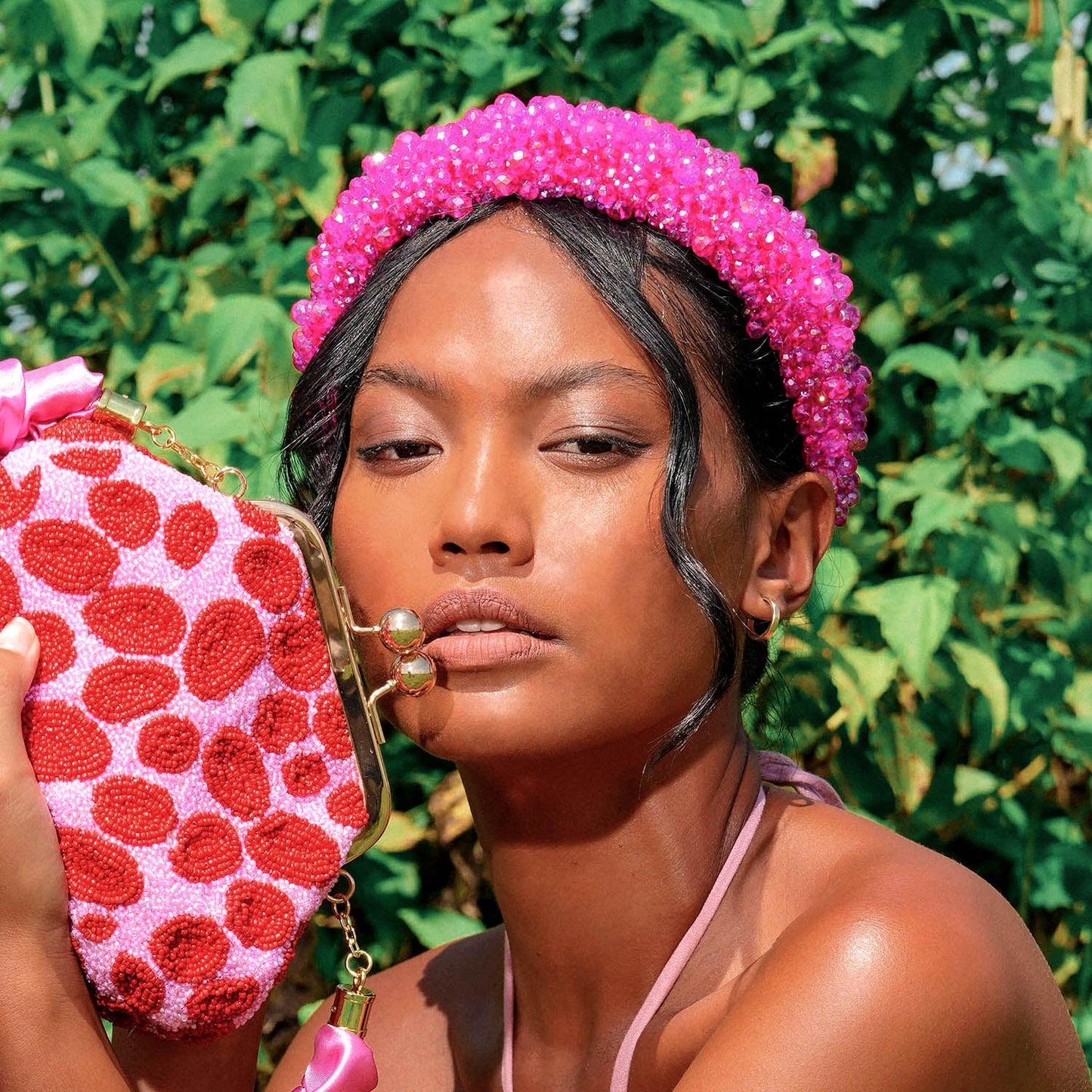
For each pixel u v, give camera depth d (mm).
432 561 919
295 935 922
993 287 1892
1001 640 1861
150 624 897
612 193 961
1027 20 1801
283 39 1820
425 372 924
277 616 928
